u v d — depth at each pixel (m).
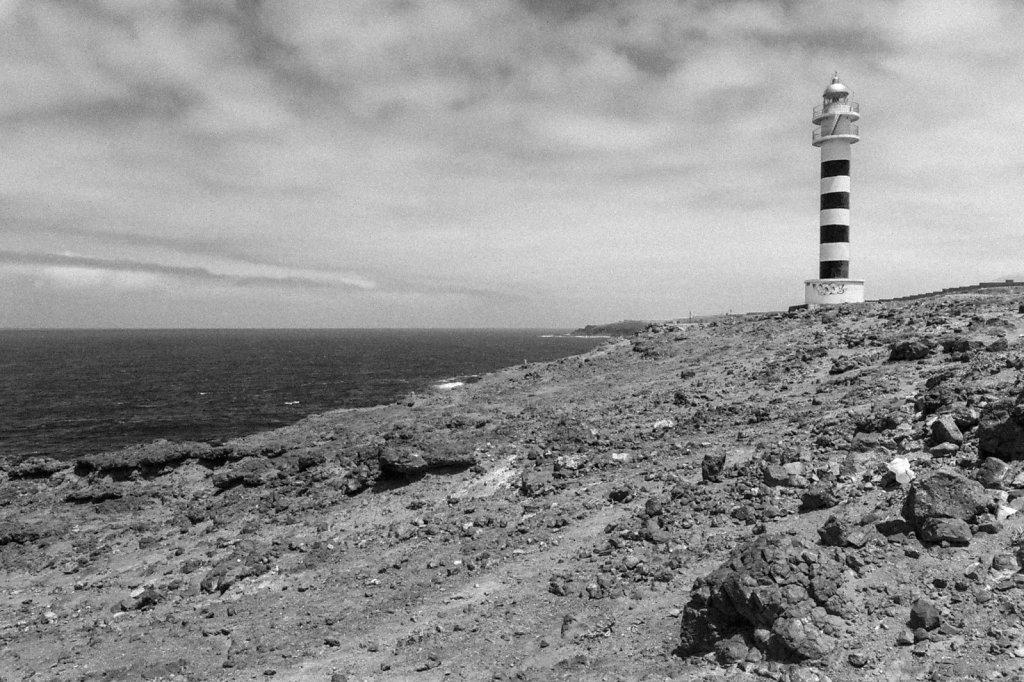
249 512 39.53
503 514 31.00
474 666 17.91
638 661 16.17
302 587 27.19
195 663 21.72
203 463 48.94
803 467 24.42
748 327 67.19
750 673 14.10
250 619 24.91
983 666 12.66
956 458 21.17
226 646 22.88
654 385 53.19
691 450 32.78
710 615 15.84
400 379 136.75
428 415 57.66
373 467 39.69
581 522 27.08
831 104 65.50
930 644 13.57
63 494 47.47
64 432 80.00
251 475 44.47
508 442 41.88
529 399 58.88
